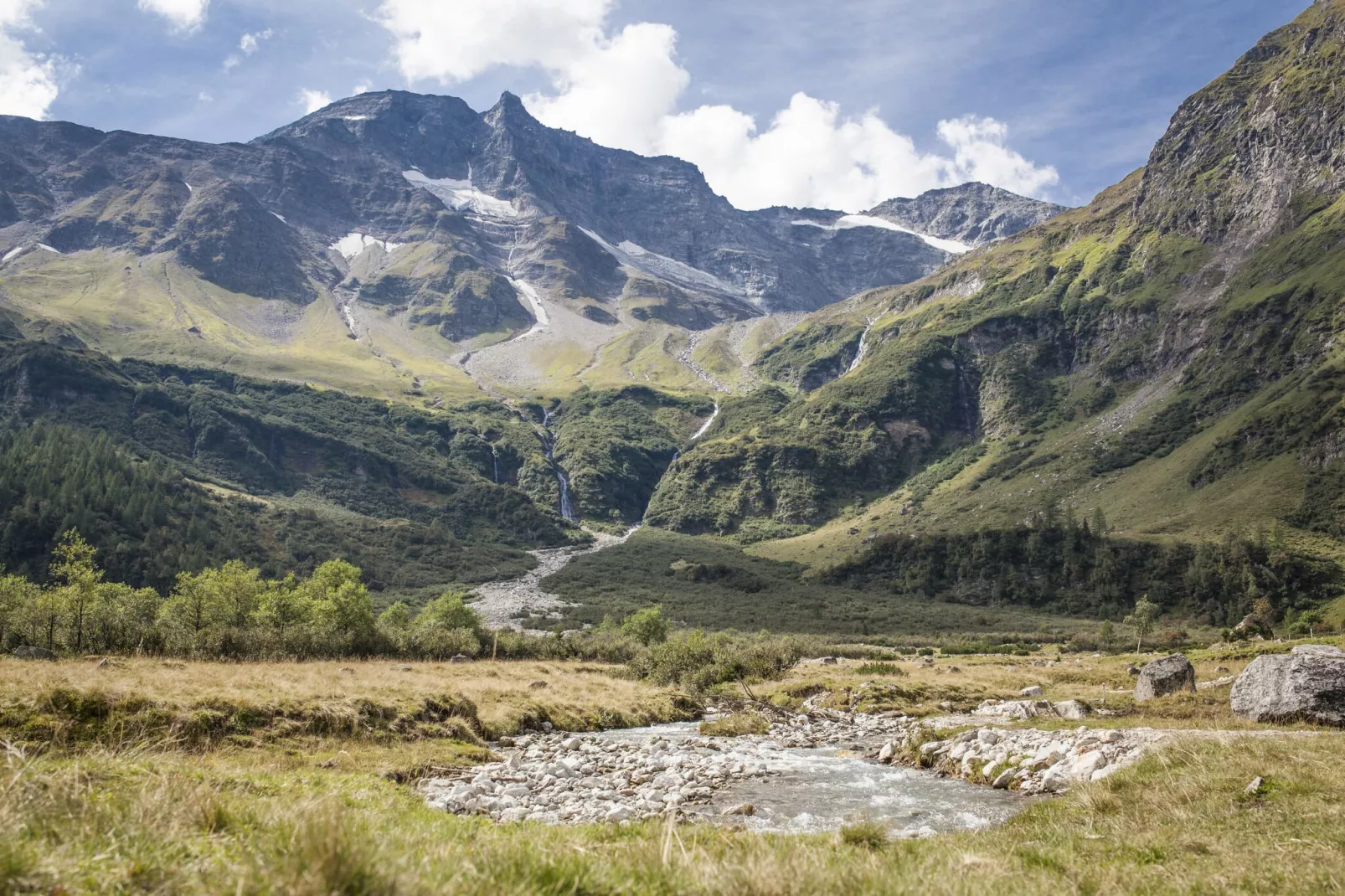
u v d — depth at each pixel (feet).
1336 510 571.69
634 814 64.75
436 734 103.24
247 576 234.58
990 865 30.81
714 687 200.54
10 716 68.28
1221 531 595.47
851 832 40.86
